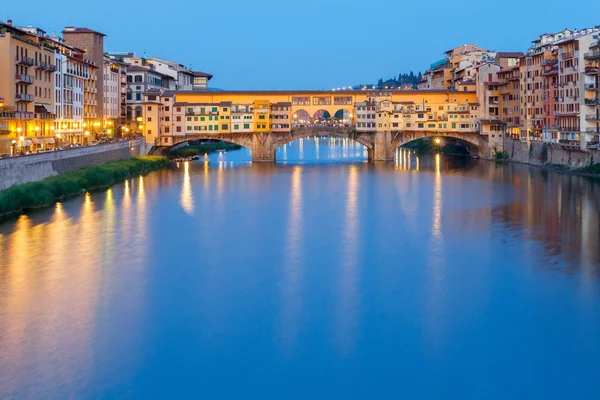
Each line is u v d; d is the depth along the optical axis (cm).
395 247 7825
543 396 4544
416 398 4538
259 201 11112
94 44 17762
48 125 13850
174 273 6862
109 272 6881
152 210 10156
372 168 16562
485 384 4675
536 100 16712
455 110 19188
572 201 10625
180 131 18912
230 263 7212
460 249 7700
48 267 7031
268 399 4534
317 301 6047
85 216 9575
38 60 13325
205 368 4894
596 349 5100
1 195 9494
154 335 5372
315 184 13300
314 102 19662
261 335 5372
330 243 8038
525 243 7919
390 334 5369
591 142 13900
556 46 15988
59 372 4825
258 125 19075
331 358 5012
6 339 5300
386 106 19200
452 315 5712
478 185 12725
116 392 4600
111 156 15300
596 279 6550
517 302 5972
